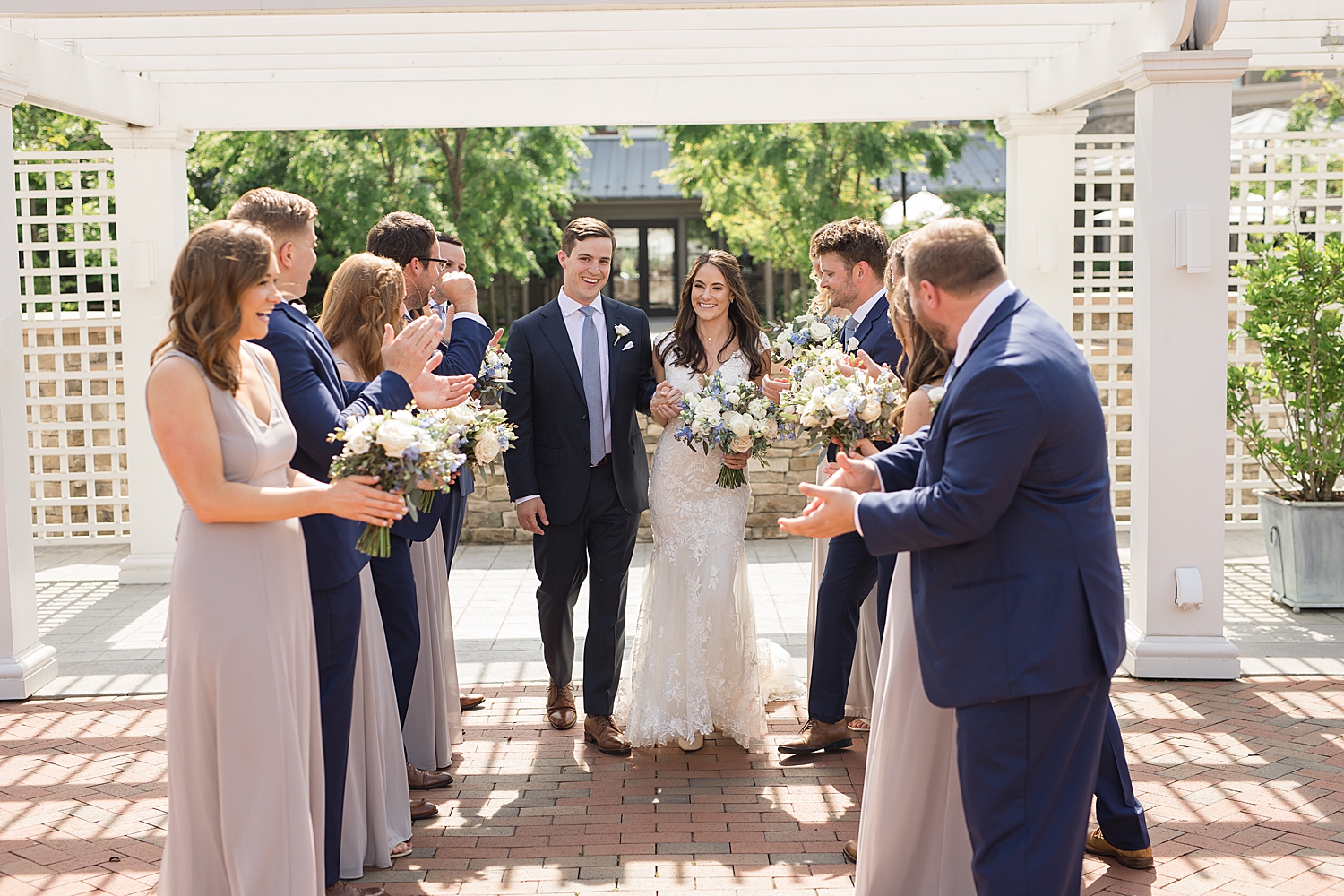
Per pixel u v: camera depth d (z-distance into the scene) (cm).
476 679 581
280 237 325
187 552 283
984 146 2175
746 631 466
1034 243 778
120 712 530
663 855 380
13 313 551
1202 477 541
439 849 385
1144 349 542
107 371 941
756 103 748
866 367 426
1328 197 879
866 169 1377
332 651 329
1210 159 525
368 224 1405
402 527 405
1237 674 548
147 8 483
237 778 282
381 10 484
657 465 471
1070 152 770
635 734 459
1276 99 1981
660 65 716
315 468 330
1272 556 714
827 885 356
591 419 480
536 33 616
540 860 376
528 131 1519
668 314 2455
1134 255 554
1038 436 263
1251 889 347
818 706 466
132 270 761
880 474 312
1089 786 281
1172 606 550
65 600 755
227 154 1432
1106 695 285
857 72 729
